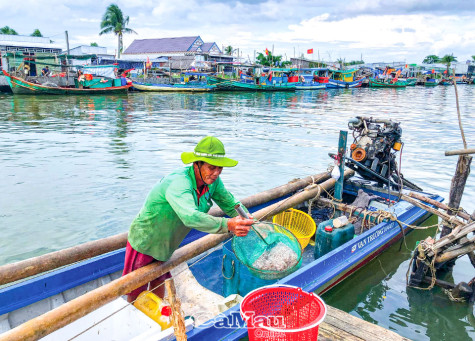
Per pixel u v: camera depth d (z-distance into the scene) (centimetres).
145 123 1881
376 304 497
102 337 322
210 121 2002
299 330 254
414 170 1082
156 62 5341
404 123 2058
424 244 518
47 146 1280
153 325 301
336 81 5684
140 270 314
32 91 3183
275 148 1320
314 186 662
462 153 525
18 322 371
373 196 709
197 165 280
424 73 8294
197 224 256
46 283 391
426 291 529
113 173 968
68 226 666
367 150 762
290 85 4791
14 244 601
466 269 588
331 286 510
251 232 450
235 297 421
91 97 3272
